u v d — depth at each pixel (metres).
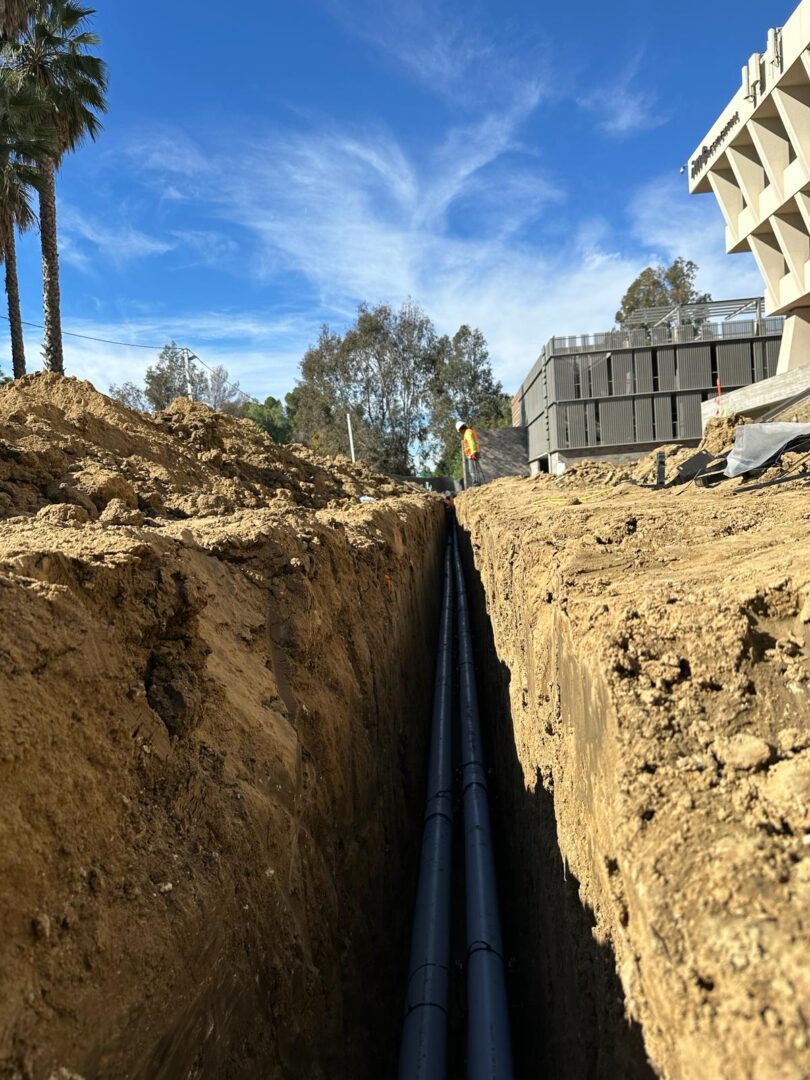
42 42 17.62
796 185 22.30
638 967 2.07
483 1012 4.36
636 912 2.05
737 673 2.56
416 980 4.77
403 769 6.98
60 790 2.12
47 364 18.33
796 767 2.14
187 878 2.51
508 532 7.62
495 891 5.55
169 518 6.32
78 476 5.77
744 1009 1.48
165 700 2.93
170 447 9.05
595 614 3.18
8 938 1.79
